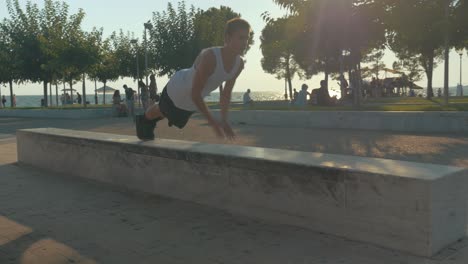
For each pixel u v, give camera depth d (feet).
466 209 10.47
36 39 94.48
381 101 87.25
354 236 10.67
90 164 19.15
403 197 9.69
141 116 17.12
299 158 12.27
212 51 11.86
